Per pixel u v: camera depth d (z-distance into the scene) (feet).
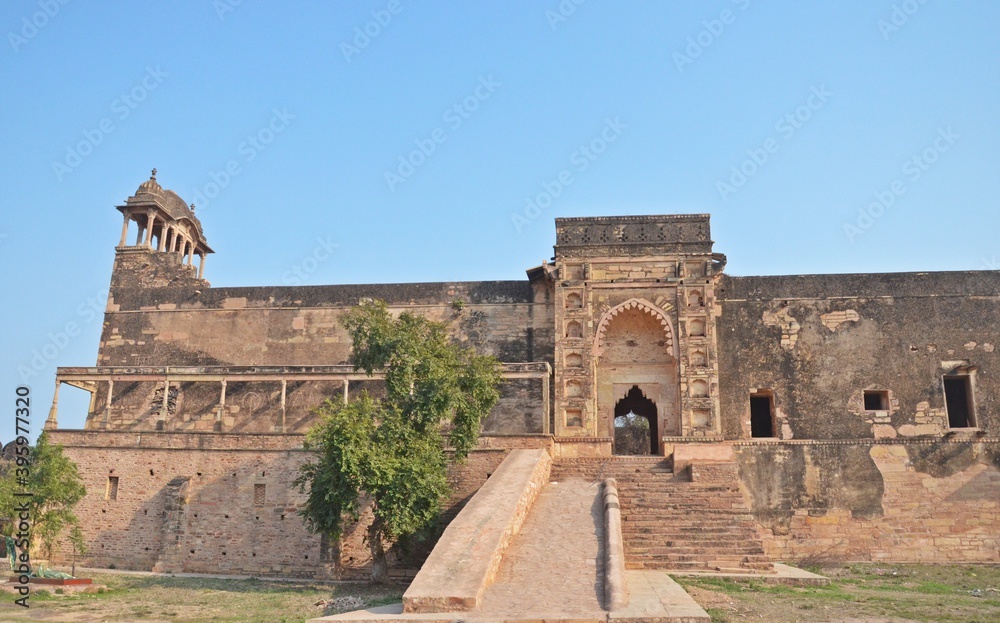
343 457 61.05
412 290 95.76
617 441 123.95
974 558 77.10
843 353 84.99
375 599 55.77
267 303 97.25
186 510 77.87
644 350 89.66
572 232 90.22
